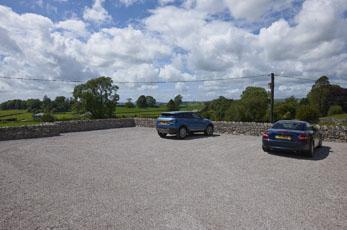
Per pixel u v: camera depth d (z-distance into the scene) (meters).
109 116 44.59
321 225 2.90
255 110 45.88
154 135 13.17
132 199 3.75
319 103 68.75
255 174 5.26
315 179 4.88
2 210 3.33
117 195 3.93
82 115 44.38
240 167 5.90
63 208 3.40
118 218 3.08
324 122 53.03
